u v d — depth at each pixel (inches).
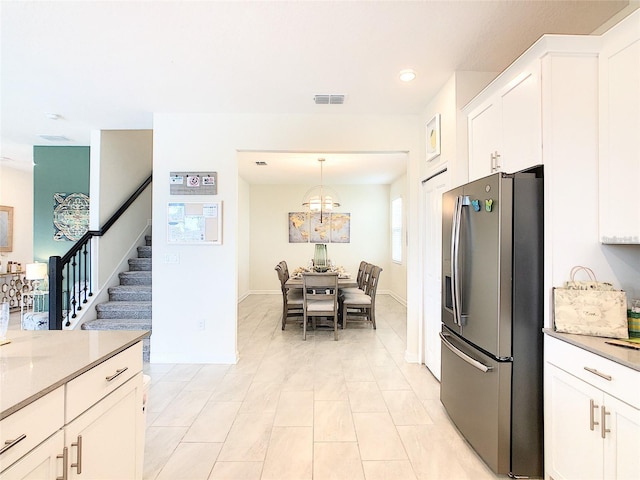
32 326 150.2
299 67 105.0
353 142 144.4
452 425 95.9
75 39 89.4
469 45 93.4
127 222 197.8
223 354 145.0
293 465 78.8
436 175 126.0
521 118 80.3
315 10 78.4
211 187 143.4
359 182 315.9
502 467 72.6
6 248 270.1
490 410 75.0
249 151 147.3
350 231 325.7
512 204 73.1
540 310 72.9
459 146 107.5
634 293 71.9
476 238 81.8
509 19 81.9
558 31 87.0
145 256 207.3
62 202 199.2
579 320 67.3
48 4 75.4
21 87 118.4
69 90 121.0
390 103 132.6
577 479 62.1
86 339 63.4
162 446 86.0
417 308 144.3
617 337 64.7
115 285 185.9
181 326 145.3
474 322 82.5
